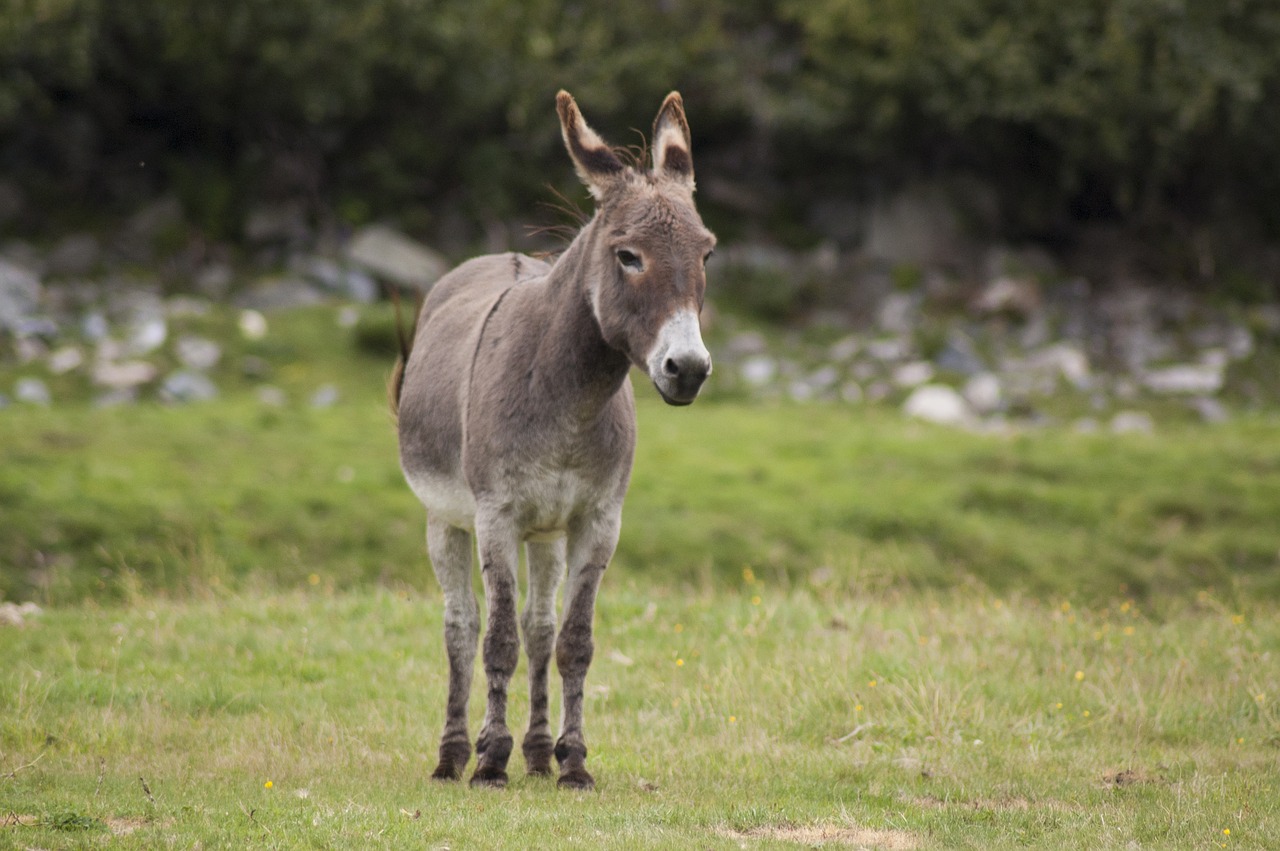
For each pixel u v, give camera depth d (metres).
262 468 57.91
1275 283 97.56
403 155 94.19
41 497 50.03
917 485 60.53
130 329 78.19
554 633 22.23
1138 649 30.03
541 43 95.94
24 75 83.94
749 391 80.38
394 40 90.50
